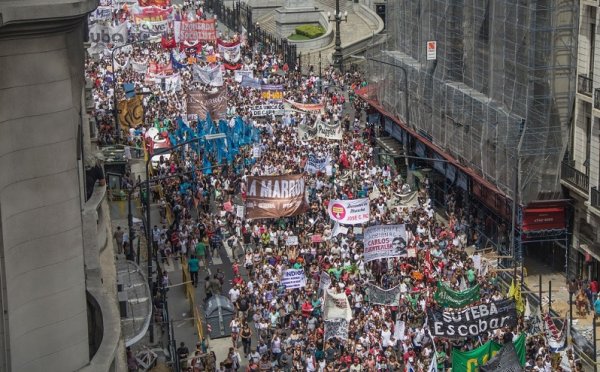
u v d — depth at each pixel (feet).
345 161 254.47
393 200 227.61
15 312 52.21
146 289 137.08
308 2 458.09
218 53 382.63
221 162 251.60
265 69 383.65
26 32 51.01
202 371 153.07
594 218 191.72
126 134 286.25
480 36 236.84
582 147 198.70
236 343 168.96
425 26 269.03
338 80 376.07
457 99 241.96
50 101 52.65
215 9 502.79
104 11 413.80
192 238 210.38
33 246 53.21
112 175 238.27
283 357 158.61
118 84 343.05
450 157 246.27
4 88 50.83
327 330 158.10
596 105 188.75
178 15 415.44
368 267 188.65
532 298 187.32
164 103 311.88
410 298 172.04
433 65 264.11
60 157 53.62
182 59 367.25
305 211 205.57
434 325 147.84
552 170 203.10
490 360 131.13
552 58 200.64
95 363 56.29
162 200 238.68
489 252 212.43
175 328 179.83
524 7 203.92
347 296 172.45
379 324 161.68
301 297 175.32
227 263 210.18
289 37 446.60
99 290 65.57
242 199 239.91
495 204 219.00
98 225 87.76
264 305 173.58
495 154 217.97
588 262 195.00
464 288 173.88
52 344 54.75
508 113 210.38
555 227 202.69
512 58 211.82
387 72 298.15
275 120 296.71
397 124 287.69
